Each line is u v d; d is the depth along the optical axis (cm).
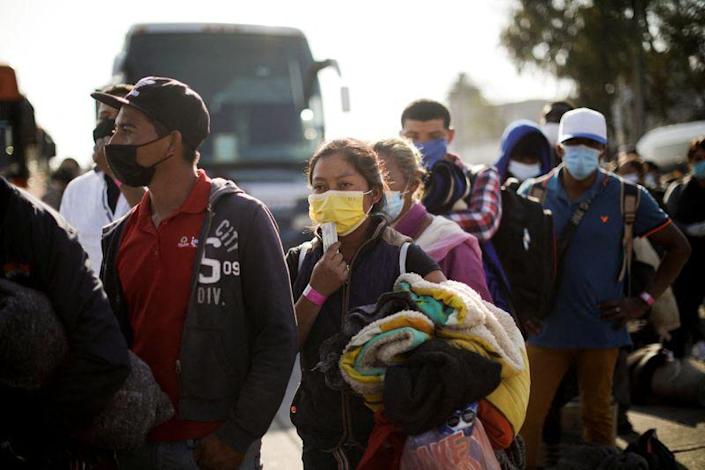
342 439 320
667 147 2631
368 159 326
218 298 289
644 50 2320
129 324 300
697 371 678
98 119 448
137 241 300
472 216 451
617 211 500
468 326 300
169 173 296
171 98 293
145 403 269
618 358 595
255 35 1216
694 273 802
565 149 495
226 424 285
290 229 1165
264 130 1198
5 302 242
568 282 493
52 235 255
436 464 289
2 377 246
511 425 307
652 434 483
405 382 290
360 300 321
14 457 256
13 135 888
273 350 287
